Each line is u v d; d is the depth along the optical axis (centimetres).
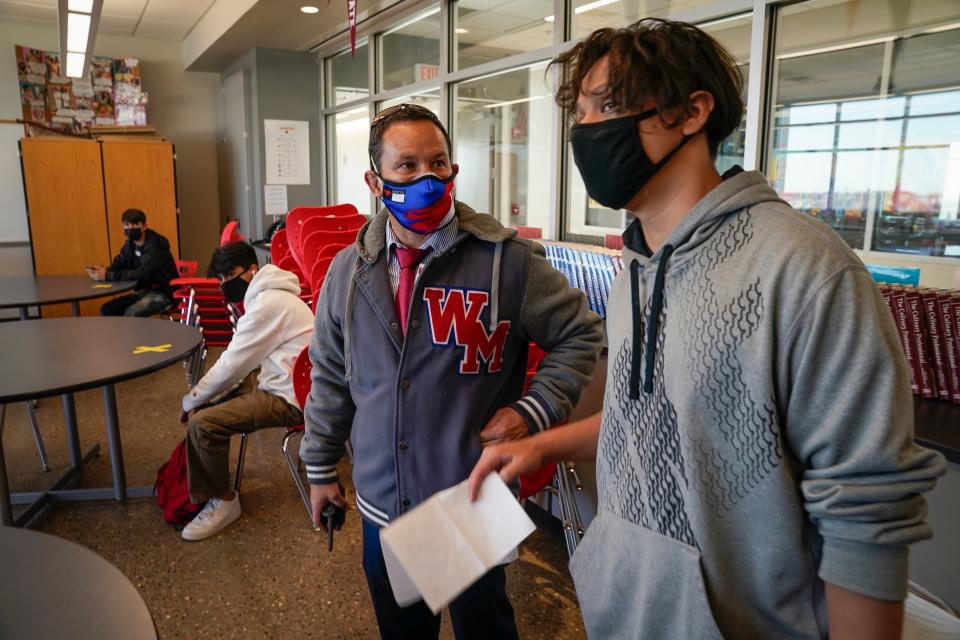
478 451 122
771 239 65
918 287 158
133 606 78
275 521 256
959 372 147
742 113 74
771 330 64
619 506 84
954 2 210
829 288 61
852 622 61
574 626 193
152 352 233
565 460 98
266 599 208
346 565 227
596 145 74
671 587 73
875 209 239
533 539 241
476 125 444
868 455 59
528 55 372
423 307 121
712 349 68
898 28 223
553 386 128
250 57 639
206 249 794
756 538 67
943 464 61
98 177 636
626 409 81
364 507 129
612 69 71
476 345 122
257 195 653
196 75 762
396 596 97
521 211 410
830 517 62
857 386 60
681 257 72
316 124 664
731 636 70
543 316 130
